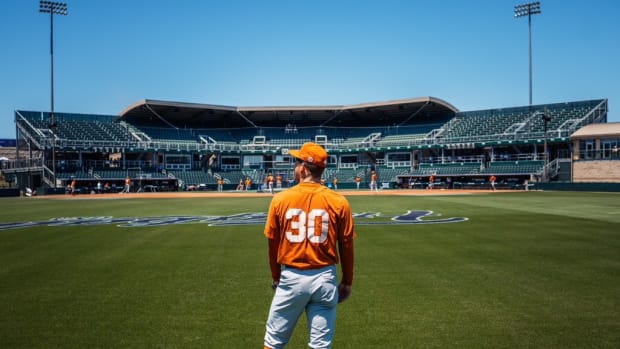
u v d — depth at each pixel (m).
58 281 6.65
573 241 9.98
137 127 58.94
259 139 61.66
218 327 4.65
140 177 50.72
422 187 51.00
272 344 3.18
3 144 72.62
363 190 48.00
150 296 5.81
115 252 9.12
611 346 4.07
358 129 64.12
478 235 10.99
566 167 41.84
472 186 46.53
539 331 4.45
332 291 3.12
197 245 9.95
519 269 7.19
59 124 53.25
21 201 30.62
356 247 9.37
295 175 3.46
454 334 4.40
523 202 22.69
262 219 15.78
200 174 55.28
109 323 4.79
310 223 3.09
